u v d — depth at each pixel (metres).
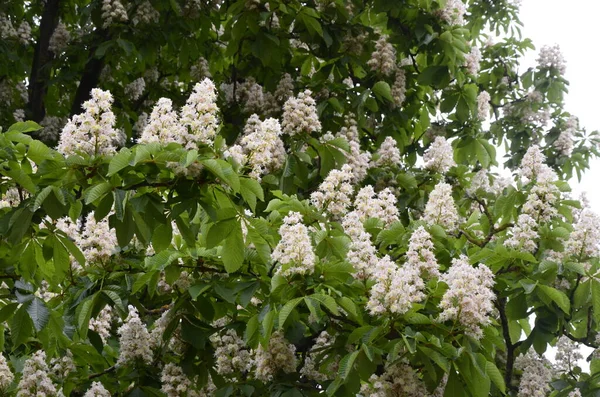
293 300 2.35
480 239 3.63
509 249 3.18
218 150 2.49
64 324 2.81
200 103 2.48
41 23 5.45
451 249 3.15
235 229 2.50
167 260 2.67
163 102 2.51
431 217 3.18
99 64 5.02
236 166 2.46
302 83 4.62
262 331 2.54
